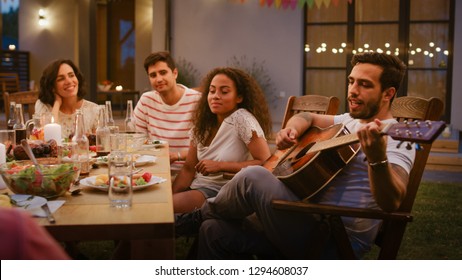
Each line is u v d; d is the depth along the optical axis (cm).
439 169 664
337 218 200
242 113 290
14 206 170
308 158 218
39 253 65
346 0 899
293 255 214
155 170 253
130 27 1243
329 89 920
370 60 213
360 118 218
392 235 206
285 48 907
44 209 165
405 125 174
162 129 378
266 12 911
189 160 312
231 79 293
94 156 283
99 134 293
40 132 301
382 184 185
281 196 209
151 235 156
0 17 1264
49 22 1182
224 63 930
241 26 921
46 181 182
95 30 786
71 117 385
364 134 178
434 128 166
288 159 239
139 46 1166
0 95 1131
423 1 873
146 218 160
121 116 1012
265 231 216
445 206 455
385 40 893
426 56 878
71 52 1171
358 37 902
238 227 224
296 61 904
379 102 214
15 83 1142
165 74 367
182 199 277
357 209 195
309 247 204
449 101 871
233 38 925
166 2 933
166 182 215
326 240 203
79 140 236
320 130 253
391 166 199
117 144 289
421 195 498
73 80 376
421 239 362
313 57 923
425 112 232
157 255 158
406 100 243
